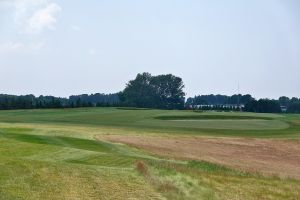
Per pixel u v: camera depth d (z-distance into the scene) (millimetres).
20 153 29750
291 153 46281
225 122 85562
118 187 17391
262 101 198250
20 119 89938
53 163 21484
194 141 50469
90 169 20844
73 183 17422
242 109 197125
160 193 16953
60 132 50688
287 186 22906
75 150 32000
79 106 159375
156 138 50844
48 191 15750
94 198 15414
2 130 50281
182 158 35000
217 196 17938
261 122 87750
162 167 24016
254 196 19047
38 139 42125
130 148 39875
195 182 20281
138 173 20781
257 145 50906
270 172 30781
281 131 71438
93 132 53781
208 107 191500
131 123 81312
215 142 51000
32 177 17688
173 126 75625
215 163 32344
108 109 127250
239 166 33188
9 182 16500
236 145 49625
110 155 30375
